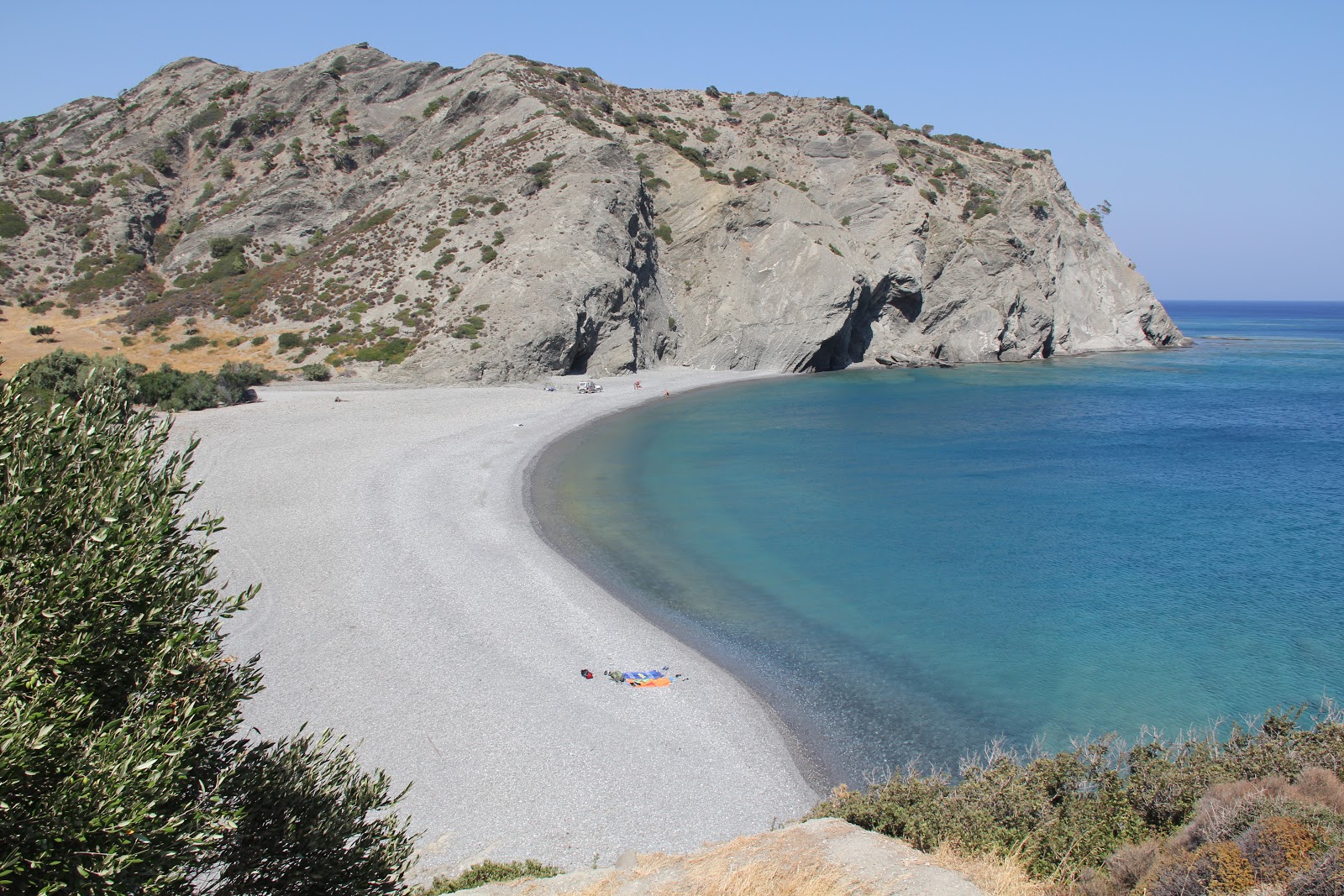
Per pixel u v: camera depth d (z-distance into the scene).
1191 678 22.16
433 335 72.38
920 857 11.30
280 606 25.58
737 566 30.80
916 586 28.84
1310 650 23.61
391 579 27.86
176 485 9.06
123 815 7.19
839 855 11.52
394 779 17.30
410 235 85.56
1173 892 8.69
